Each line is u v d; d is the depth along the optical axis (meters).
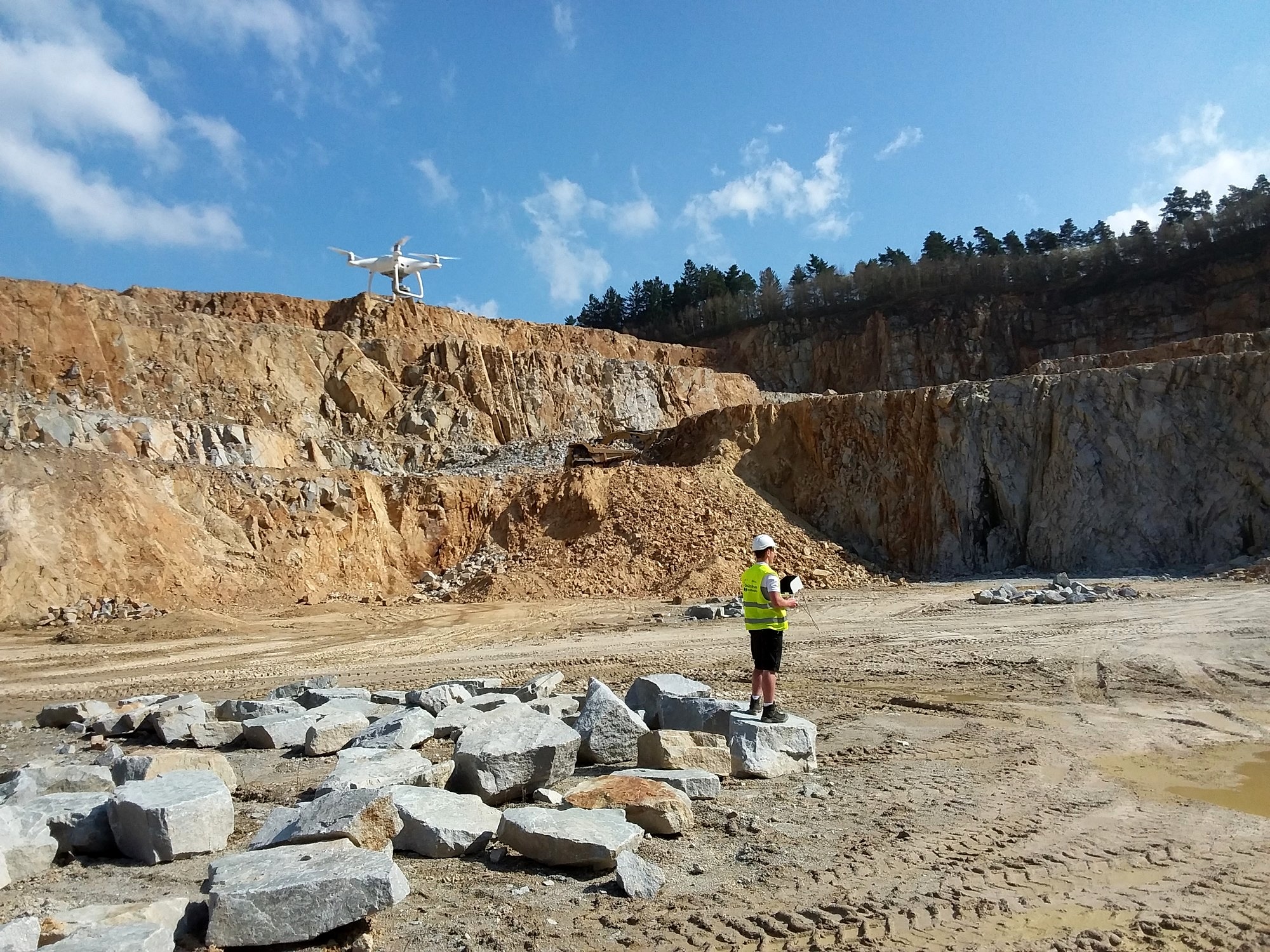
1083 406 31.92
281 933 4.62
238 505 31.75
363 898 4.74
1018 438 32.97
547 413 58.47
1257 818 6.74
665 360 82.00
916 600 23.92
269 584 29.84
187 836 6.34
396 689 14.79
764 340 92.81
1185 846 6.13
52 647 21.47
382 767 7.39
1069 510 30.78
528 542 33.78
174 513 29.92
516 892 5.40
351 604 29.44
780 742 8.28
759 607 8.62
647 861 5.62
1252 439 29.25
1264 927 4.76
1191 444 30.22
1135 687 12.32
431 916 5.04
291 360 49.09
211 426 40.47
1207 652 14.45
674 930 4.83
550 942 4.70
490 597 29.05
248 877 4.84
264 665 18.73
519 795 7.39
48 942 4.43
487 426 53.72
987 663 14.59
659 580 29.61
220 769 8.41
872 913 4.99
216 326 47.06
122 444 35.91
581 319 122.44
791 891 5.36
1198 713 10.66
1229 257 78.06
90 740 11.60
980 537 32.72
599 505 33.94
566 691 13.58
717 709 9.23
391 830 5.83
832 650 16.67
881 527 34.56
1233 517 28.56
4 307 40.03
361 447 47.66
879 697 12.37
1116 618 18.41
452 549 34.97
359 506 34.03
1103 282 84.00
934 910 5.03
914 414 34.88
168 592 27.47
